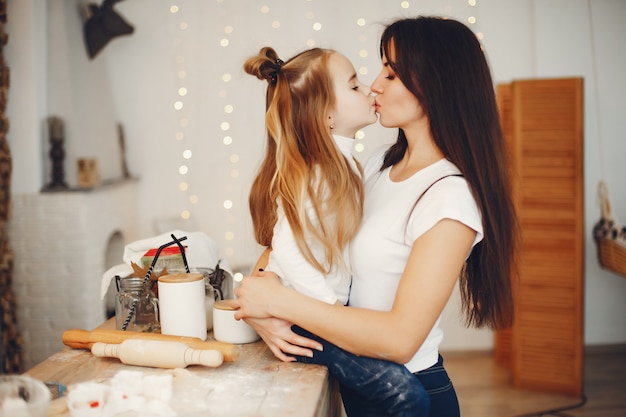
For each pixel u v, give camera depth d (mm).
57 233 3932
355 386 1340
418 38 1434
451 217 1294
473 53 1443
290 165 1416
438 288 1272
